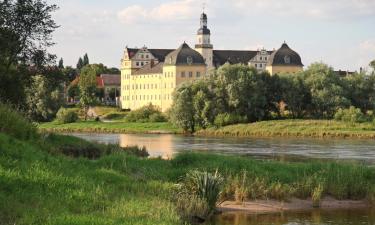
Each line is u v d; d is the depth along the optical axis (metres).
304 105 142.62
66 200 23.00
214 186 29.44
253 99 135.88
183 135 127.94
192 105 135.12
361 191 35.69
